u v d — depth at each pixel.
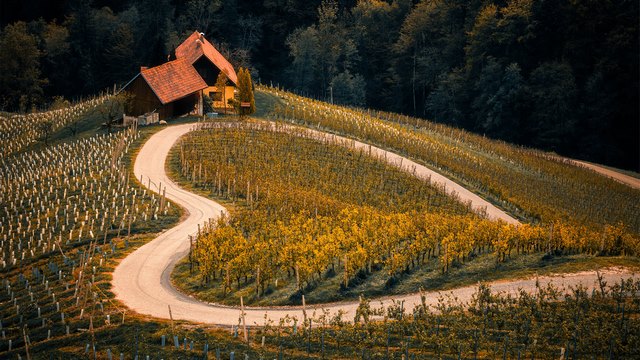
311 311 42.88
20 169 80.19
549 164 96.31
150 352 36.59
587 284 44.41
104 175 72.31
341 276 47.62
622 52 125.31
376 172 77.94
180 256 53.19
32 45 142.50
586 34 129.62
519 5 135.12
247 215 58.06
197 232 57.91
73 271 50.28
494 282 45.84
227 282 45.97
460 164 84.38
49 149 87.62
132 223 59.66
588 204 78.19
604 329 36.25
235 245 48.75
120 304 43.97
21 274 50.31
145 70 93.81
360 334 37.69
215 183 69.81
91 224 59.88
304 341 37.47
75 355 37.12
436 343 35.25
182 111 97.44
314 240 50.78
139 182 70.75
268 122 95.38
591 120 123.94
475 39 141.25
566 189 84.12
